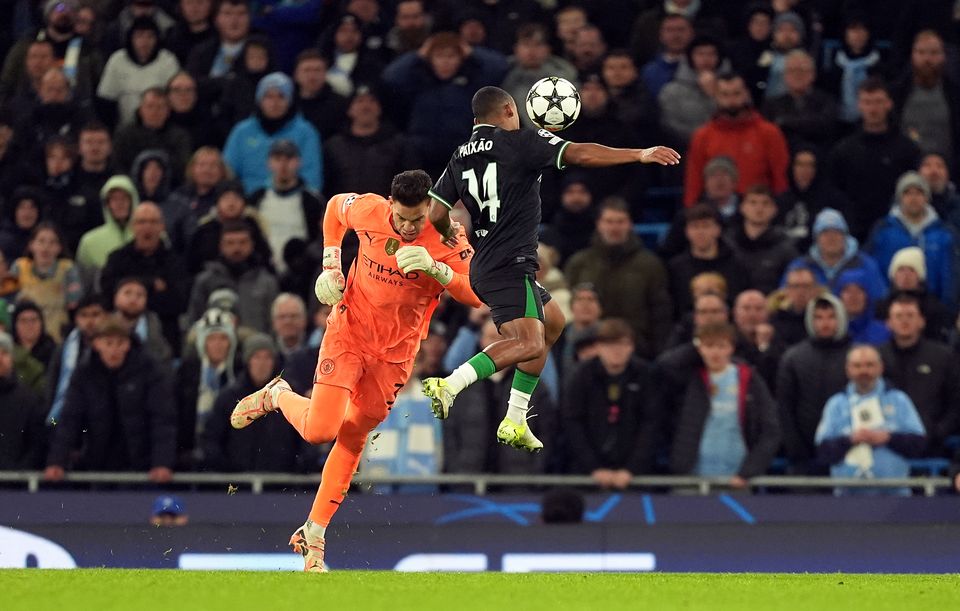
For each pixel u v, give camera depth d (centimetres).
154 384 3759
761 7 4869
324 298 2652
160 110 4603
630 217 4253
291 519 3669
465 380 2452
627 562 3519
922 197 4253
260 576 2425
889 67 4969
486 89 2545
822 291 3925
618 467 3672
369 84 4838
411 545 3569
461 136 4544
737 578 2541
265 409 2862
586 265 4047
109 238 4328
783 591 2273
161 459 3731
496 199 2495
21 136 4838
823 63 5025
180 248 4394
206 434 3731
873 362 3656
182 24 4956
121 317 3947
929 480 3619
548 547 3531
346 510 3650
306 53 4634
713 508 3644
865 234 4478
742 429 3669
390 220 2653
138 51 4822
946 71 4856
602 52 4775
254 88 4697
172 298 4131
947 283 4266
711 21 4928
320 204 4362
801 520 3638
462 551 3550
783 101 4697
